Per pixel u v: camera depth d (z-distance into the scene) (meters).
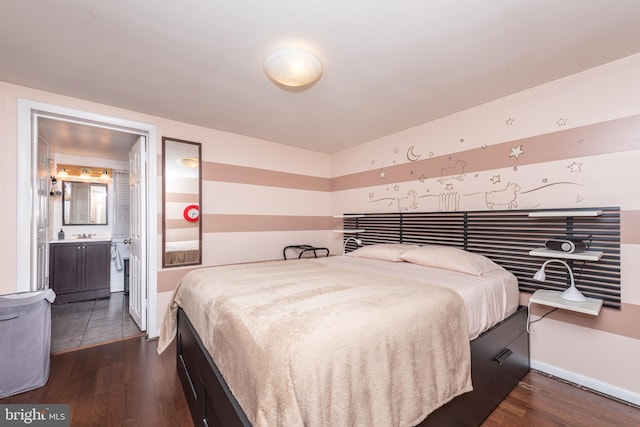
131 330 2.84
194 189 2.93
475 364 1.53
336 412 0.89
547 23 1.47
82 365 2.17
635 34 1.55
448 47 1.67
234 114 2.68
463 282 1.75
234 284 1.66
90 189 4.26
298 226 3.80
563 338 1.99
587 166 1.91
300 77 1.77
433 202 2.85
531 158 2.17
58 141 3.28
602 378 1.83
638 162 1.72
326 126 3.02
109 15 1.40
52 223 3.96
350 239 3.79
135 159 3.00
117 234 4.41
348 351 0.97
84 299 3.89
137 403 1.73
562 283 2.00
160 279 2.72
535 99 2.15
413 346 1.16
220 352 1.23
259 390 0.87
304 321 1.06
